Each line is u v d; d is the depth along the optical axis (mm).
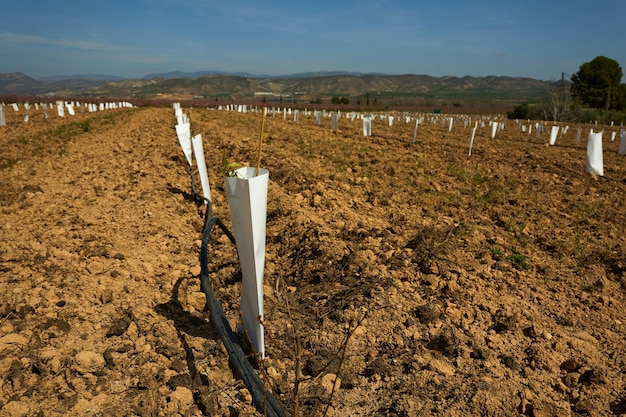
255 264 3127
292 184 9031
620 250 6129
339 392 3309
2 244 5574
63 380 3221
